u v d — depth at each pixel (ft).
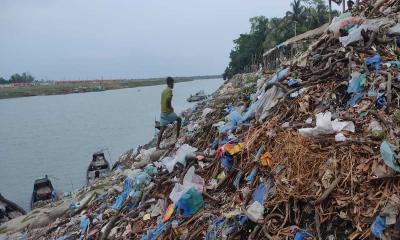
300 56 32.68
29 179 82.12
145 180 29.45
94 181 56.59
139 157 51.47
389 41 25.90
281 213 18.53
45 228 36.96
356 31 26.91
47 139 134.31
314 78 26.08
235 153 23.66
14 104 395.34
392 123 19.48
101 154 76.64
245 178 21.88
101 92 622.13
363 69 23.76
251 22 278.67
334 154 18.83
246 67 252.62
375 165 17.47
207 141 31.89
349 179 17.67
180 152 29.63
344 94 23.29
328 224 16.89
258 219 18.53
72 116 215.72
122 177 42.65
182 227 21.44
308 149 19.79
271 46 208.44
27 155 107.45
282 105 25.13
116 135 128.77
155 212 25.40
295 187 18.69
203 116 47.62
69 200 44.91
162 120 39.91
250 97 36.22
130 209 28.22
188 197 22.35
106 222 28.91
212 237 19.35
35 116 234.58
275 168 20.17
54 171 86.79
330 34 30.45
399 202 15.84
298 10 201.87
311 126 21.65
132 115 191.31
